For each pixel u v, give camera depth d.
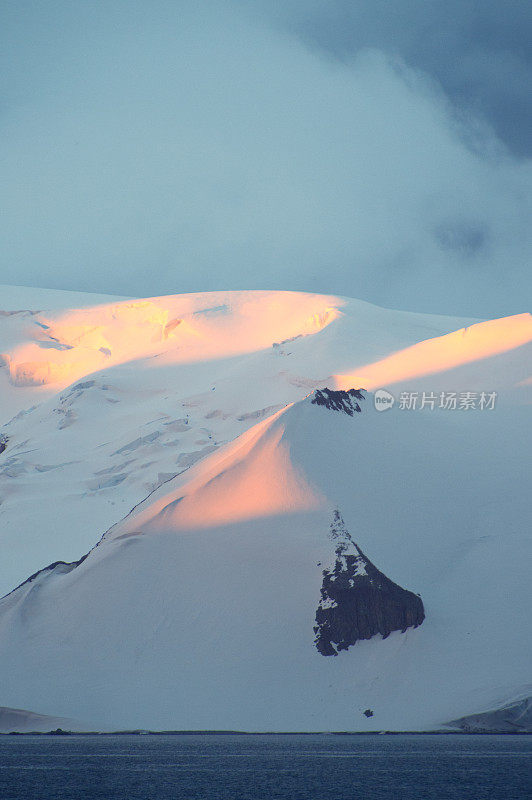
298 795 74.31
